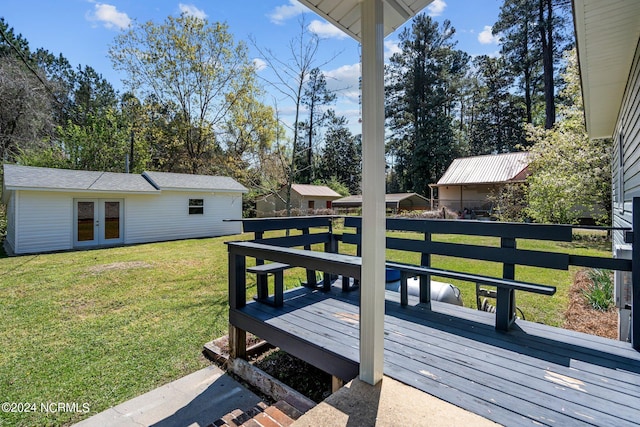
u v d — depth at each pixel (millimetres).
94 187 9977
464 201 19094
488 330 2342
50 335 3529
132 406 2348
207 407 2336
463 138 27422
